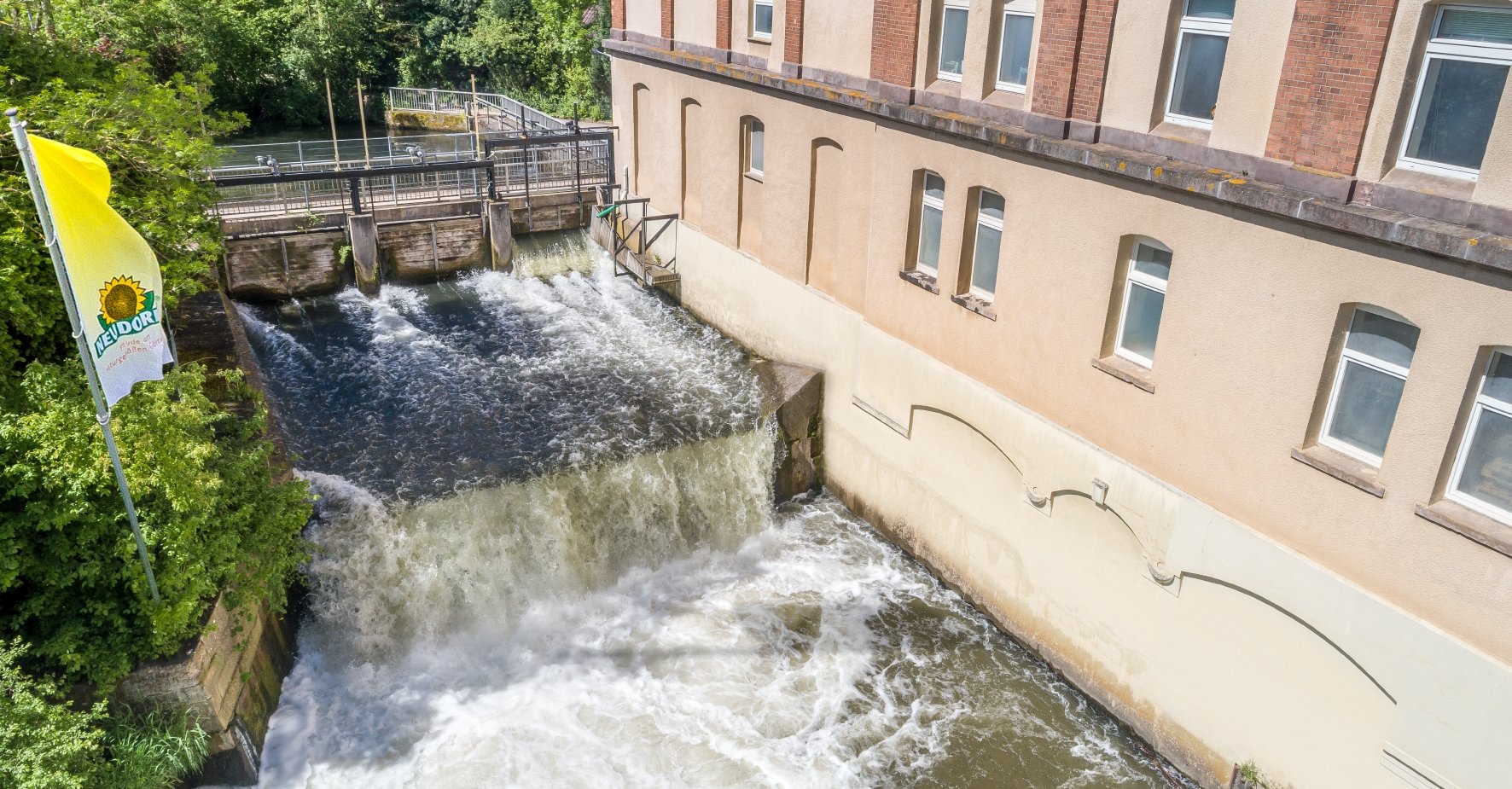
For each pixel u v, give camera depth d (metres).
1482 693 8.87
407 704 13.12
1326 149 9.41
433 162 25.02
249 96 42.25
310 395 17.45
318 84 42.69
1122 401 11.97
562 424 16.72
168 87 13.96
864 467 17.39
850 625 15.05
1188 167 10.65
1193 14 10.71
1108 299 11.87
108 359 9.32
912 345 15.54
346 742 12.39
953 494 15.34
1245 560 10.77
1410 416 9.09
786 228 18.22
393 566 13.64
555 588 15.05
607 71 39.25
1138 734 12.70
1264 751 11.06
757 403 17.80
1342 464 9.77
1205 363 10.85
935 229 14.91
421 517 13.78
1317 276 9.55
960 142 13.62
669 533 16.22
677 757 12.52
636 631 14.78
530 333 20.84
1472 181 8.61
